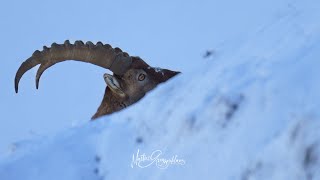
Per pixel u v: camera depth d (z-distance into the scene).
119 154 12.07
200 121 10.89
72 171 12.14
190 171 10.69
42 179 12.14
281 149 9.20
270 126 9.68
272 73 10.51
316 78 9.56
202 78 12.13
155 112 12.06
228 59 12.47
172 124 11.46
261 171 9.41
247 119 10.12
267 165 9.34
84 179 11.97
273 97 9.91
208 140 10.59
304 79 9.72
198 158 10.62
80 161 12.29
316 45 10.68
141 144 11.94
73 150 12.54
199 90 11.64
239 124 10.22
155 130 11.82
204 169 10.43
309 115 9.02
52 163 12.41
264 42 12.23
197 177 10.52
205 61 13.34
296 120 9.18
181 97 11.89
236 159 9.92
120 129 12.51
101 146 12.45
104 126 13.00
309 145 8.82
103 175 11.95
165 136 11.52
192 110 11.17
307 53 10.58
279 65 10.70
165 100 12.22
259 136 9.75
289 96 9.70
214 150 10.39
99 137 12.69
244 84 10.73
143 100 12.91
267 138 9.59
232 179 9.84
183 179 10.76
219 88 11.26
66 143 12.79
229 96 10.62
